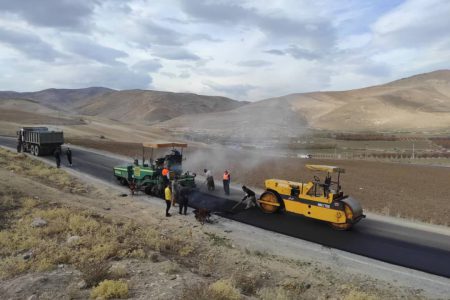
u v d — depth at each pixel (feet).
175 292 29.12
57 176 83.41
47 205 55.52
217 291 29.17
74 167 99.40
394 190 87.40
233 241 48.62
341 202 53.57
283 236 51.52
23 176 77.56
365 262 43.32
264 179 95.91
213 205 67.00
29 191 62.28
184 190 60.49
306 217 60.44
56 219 48.80
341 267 41.63
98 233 44.09
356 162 152.05
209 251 44.32
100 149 142.61
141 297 28.04
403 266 42.52
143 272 33.91
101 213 54.85
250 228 54.60
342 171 56.03
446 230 55.72
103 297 27.50
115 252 39.04
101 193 71.82
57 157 96.27
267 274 38.17
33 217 49.01
